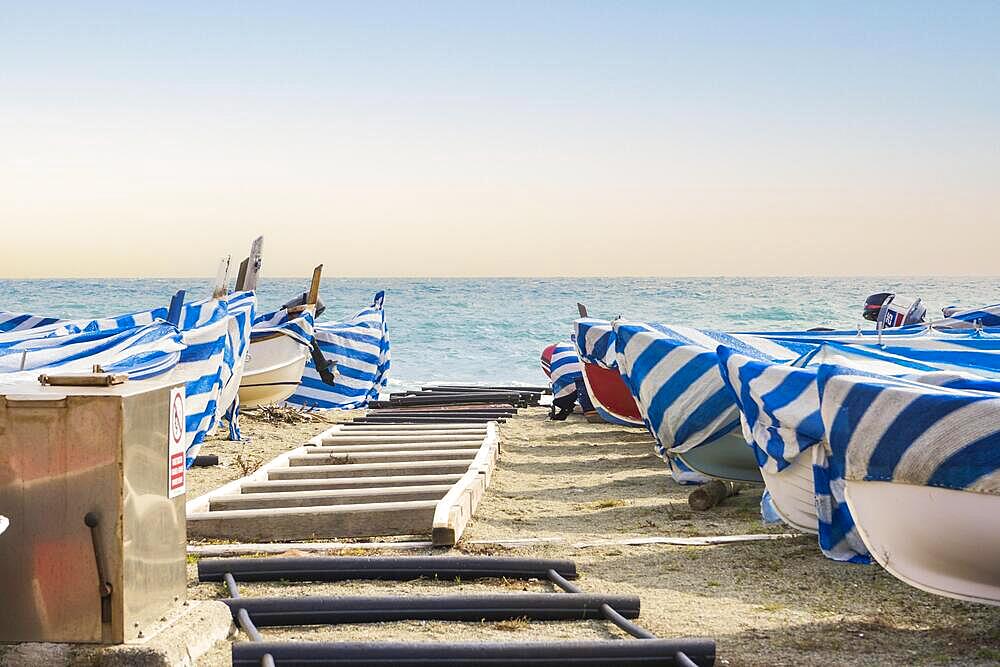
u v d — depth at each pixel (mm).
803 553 7246
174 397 4719
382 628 5172
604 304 66938
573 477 11422
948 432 4957
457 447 12297
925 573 5348
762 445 7801
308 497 8477
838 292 82625
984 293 91375
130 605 4301
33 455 4227
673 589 6215
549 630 5176
